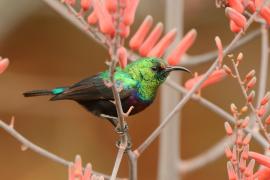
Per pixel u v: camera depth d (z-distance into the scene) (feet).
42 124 54.75
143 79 23.30
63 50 56.70
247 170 16.71
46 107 54.60
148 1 47.75
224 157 54.19
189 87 21.95
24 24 53.52
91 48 56.70
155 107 56.18
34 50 55.47
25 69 55.42
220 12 52.11
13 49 54.75
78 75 56.44
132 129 56.08
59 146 54.39
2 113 54.49
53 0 23.89
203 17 52.42
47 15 53.78
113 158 54.29
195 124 56.85
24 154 55.06
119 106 17.48
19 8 51.60
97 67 56.70
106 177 18.94
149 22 21.08
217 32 54.24
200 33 54.19
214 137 56.13
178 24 28.58
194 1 50.75
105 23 16.11
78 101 23.29
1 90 54.03
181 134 56.34
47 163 54.39
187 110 56.90
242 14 19.27
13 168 54.70
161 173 29.73
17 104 54.29
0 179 53.83
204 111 56.90
